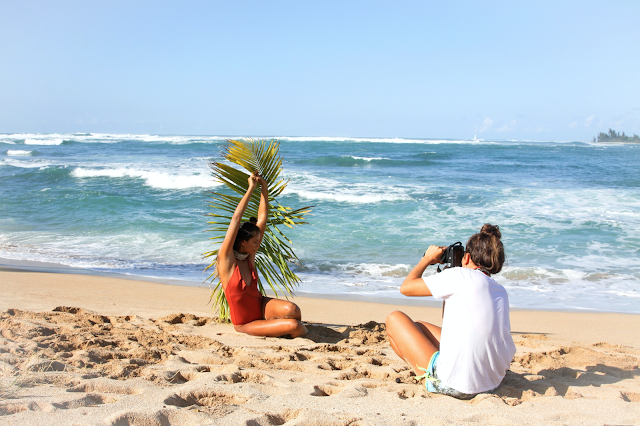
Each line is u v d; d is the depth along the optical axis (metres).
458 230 11.75
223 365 3.17
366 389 2.74
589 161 41.00
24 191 16.95
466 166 33.75
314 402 2.50
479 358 2.54
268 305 4.32
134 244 10.32
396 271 8.59
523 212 14.23
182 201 15.80
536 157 47.12
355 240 10.72
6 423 2.04
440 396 2.63
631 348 4.49
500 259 2.64
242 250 4.21
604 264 9.04
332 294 7.19
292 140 88.25
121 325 4.38
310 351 3.79
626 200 16.77
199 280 7.65
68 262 8.69
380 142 82.69
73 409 2.22
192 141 66.69
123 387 2.60
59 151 43.41
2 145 52.56
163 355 3.41
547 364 3.66
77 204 14.58
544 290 7.53
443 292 2.59
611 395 2.79
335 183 20.97
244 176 4.62
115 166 26.39
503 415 2.33
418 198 16.75
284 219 4.80
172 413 2.23
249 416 2.25
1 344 3.37
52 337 3.68
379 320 5.69
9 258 8.81
